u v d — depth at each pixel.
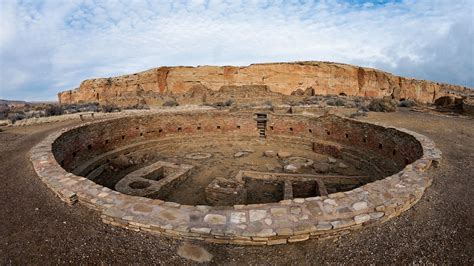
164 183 11.19
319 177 12.48
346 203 5.81
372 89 48.56
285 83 49.47
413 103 27.25
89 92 50.69
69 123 18.83
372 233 5.23
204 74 49.53
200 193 11.54
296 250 4.79
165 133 20.16
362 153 15.14
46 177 7.35
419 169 7.84
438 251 4.76
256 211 5.49
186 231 4.97
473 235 5.20
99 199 6.07
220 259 4.57
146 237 5.10
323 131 18.45
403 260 4.54
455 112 21.50
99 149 15.55
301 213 5.43
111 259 4.57
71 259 4.56
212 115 21.45
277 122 20.69
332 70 49.34
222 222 5.15
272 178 12.62
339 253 4.71
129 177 11.84
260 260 4.56
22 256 4.63
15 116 22.20
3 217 5.85
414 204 6.32
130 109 31.41
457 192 6.95
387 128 13.48
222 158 16.89
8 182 7.69
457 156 9.86
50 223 5.58
